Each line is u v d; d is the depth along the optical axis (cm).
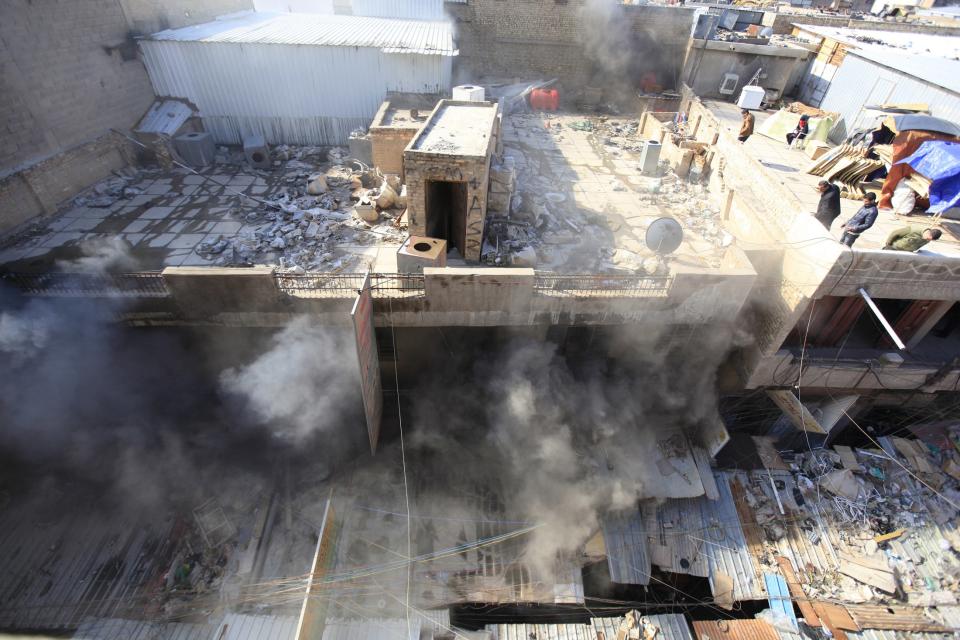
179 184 1324
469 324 988
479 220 1025
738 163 1297
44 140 1123
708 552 1100
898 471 1266
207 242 1081
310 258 1050
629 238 1188
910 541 1147
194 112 1504
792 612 1037
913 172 1123
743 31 2298
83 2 1204
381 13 2044
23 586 941
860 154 1227
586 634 987
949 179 1048
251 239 1091
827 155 1293
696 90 2025
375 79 1505
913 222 1097
